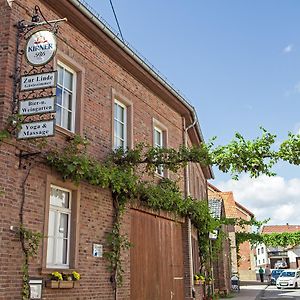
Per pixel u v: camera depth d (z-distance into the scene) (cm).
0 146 909
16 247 916
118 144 1412
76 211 1119
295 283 4088
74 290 1077
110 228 1253
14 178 935
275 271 4862
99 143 1260
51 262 1048
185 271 1744
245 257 6284
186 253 1761
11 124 920
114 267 1233
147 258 1446
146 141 1555
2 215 891
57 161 1038
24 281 917
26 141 971
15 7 1003
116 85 1396
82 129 1191
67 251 1101
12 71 964
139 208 1419
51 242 1056
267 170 1157
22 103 929
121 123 1447
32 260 954
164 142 1728
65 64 1189
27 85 936
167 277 1579
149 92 1628
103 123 1295
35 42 939
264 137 1162
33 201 979
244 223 2758
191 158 1243
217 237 2348
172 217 1662
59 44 1149
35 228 973
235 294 3083
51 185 1065
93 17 1217
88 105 1234
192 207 1784
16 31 994
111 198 1277
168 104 1788
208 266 2134
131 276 1334
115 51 1368
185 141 1894
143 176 1489
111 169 1223
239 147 1164
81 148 1169
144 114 1568
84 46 1252
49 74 927
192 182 2134
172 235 1670
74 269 1084
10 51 968
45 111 912
